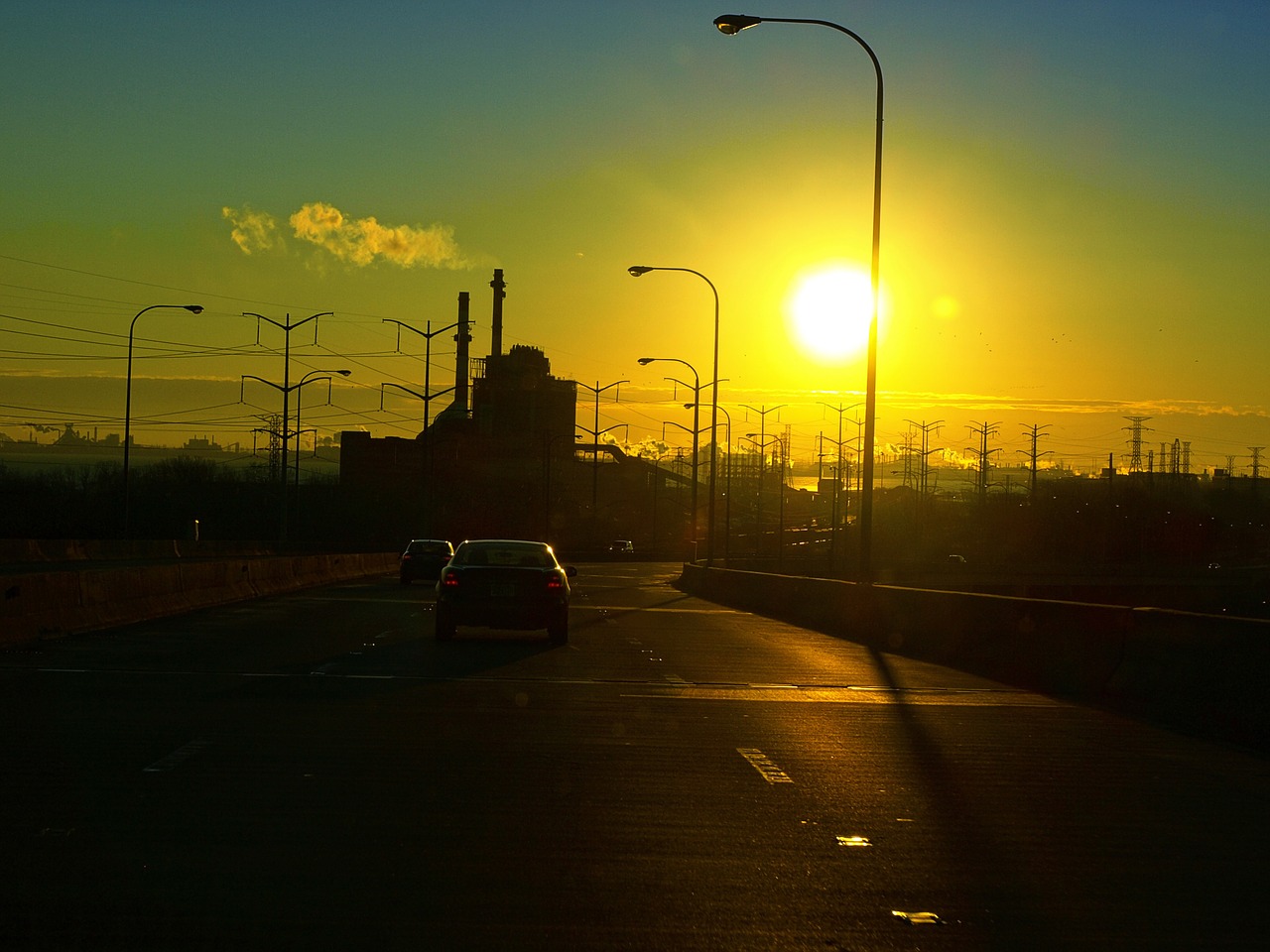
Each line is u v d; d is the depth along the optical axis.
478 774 10.82
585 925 6.86
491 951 6.40
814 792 10.48
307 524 122.69
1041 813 9.91
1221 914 7.30
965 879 7.98
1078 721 15.28
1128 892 7.73
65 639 23.08
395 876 7.70
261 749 11.79
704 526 187.38
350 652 21.47
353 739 12.44
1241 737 14.04
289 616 30.66
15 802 9.45
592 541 122.00
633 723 13.98
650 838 8.80
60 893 7.22
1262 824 9.66
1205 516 127.19
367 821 9.06
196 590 33.81
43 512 109.56
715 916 7.07
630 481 170.75
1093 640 18.50
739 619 34.59
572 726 13.63
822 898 7.48
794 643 26.22
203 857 8.02
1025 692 18.33
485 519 128.00
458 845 8.47
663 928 6.84
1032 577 90.81
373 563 65.31
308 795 9.84
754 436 116.31
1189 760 12.59
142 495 119.75
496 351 154.00
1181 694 15.75
